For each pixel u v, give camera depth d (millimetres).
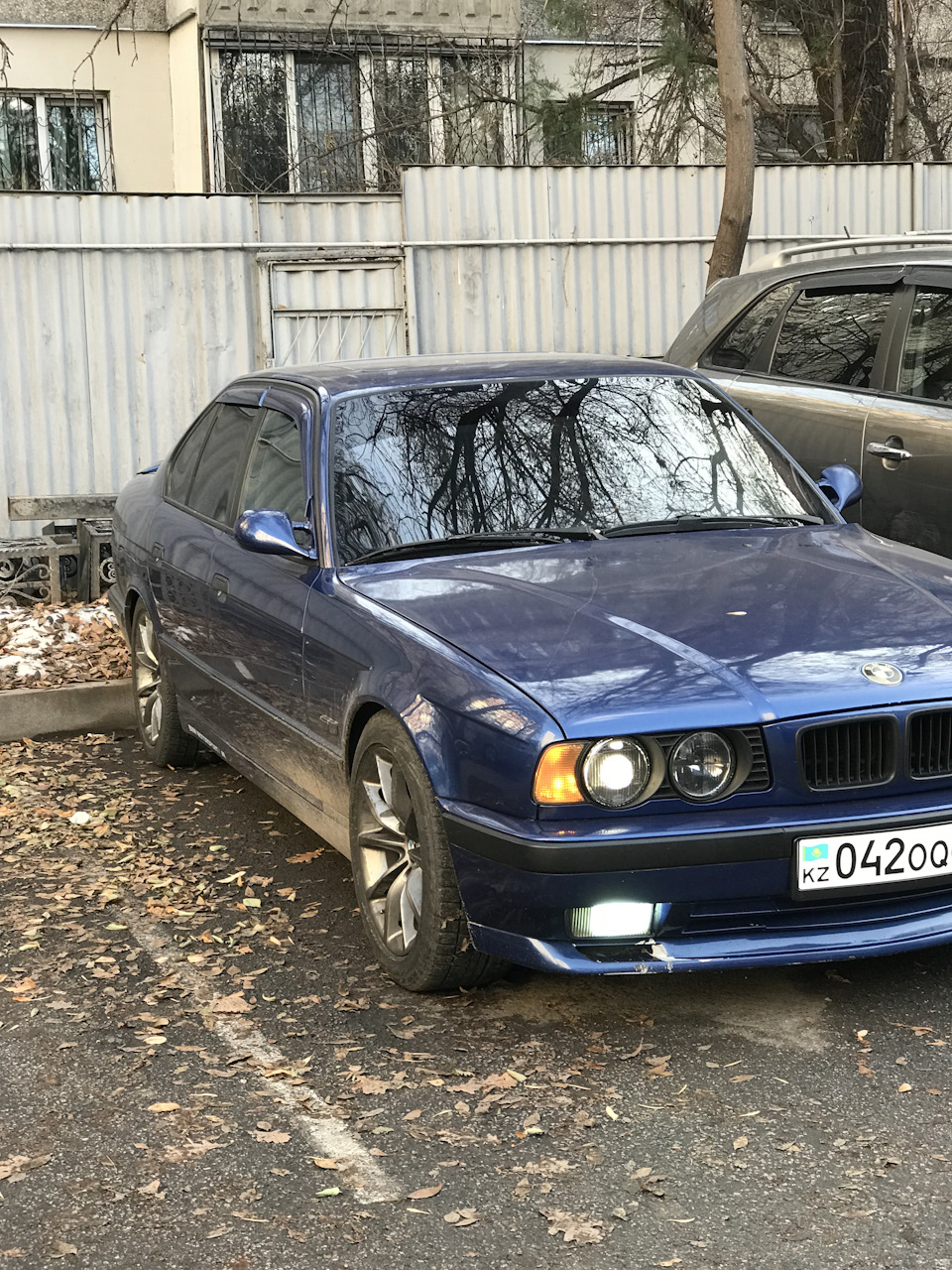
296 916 4918
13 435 11602
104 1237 3062
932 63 17969
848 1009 4023
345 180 17484
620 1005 4102
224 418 6234
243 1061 3859
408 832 4160
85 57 16438
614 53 17328
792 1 16750
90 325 11672
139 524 6727
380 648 4242
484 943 3889
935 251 6906
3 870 5465
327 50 17094
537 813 3688
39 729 7414
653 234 13086
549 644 3965
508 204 12656
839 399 7020
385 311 12422
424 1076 3736
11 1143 3467
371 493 4859
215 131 17172
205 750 6730
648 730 3656
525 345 12859
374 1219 3094
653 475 5047
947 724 3855
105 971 4488
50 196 11477
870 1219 3023
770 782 3717
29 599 9562
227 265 11953
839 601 4199
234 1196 3203
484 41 17516
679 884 3666
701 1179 3205
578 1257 2936
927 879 3799
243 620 5242
